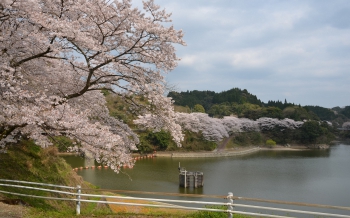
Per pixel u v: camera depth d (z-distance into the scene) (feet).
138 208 46.16
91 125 28.09
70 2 30.27
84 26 32.55
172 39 32.19
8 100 27.30
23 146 45.37
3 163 38.52
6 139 30.25
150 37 33.14
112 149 31.76
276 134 221.25
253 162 141.38
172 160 144.36
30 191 36.78
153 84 33.81
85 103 38.32
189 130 171.12
